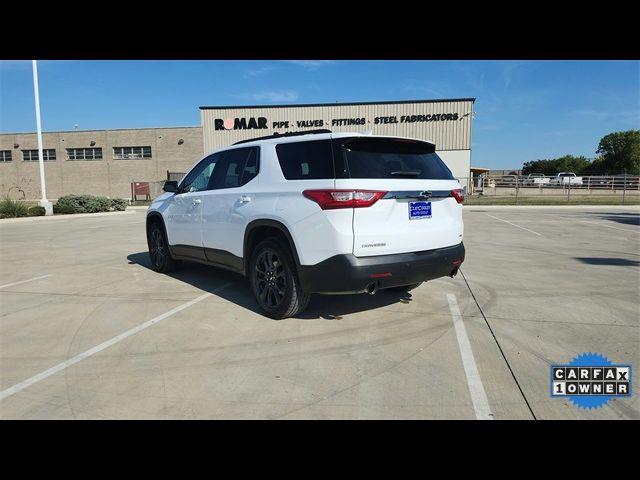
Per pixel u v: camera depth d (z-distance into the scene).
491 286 6.10
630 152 78.56
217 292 5.77
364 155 4.08
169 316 4.75
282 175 4.40
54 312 4.95
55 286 6.18
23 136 41.53
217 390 3.12
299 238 4.12
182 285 6.18
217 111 39.53
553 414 2.81
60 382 3.25
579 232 13.08
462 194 4.79
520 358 3.64
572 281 6.42
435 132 37.44
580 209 24.70
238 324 4.48
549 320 4.60
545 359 3.62
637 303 5.24
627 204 27.66
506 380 3.25
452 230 4.57
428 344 3.94
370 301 5.31
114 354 3.75
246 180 4.91
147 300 5.41
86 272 7.17
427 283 6.28
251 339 4.06
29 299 5.50
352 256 3.85
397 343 3.96
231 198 5.04
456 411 2.84
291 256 4.33
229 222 5.08
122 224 16.88
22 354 3.77
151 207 7.10
